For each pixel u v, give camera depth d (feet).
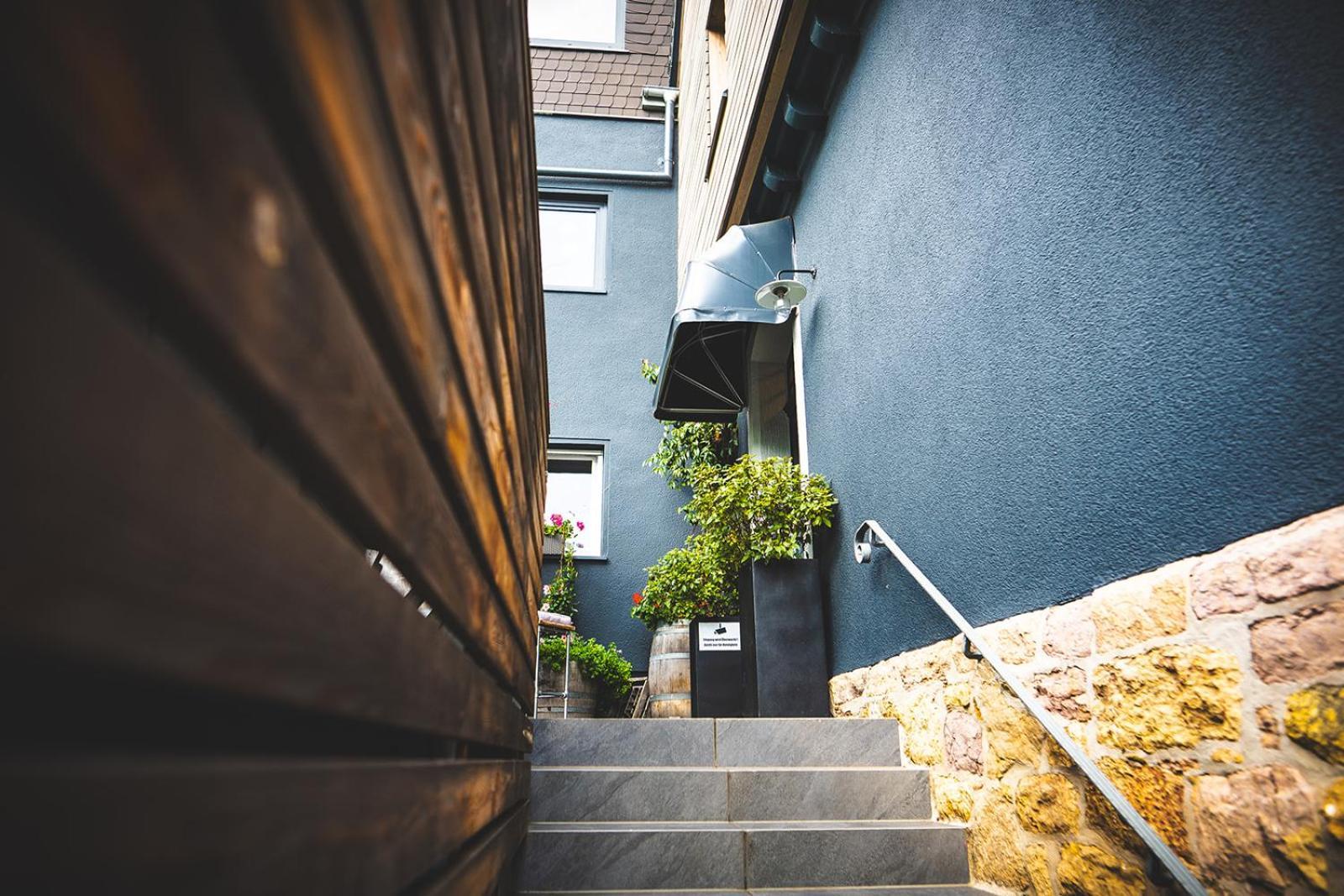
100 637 0.97
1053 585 7.39
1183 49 5.87
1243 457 5.22
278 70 1.38
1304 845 4.63
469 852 4.22
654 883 8.75
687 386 21.26
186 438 1.18
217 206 1.24
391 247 2.13
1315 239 4.73
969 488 9.17
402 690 2.49
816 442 16.25
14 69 0.83
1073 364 7.15
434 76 2.52
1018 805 7.93
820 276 16.52
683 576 17.57
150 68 1.08
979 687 8.81
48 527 0.89
